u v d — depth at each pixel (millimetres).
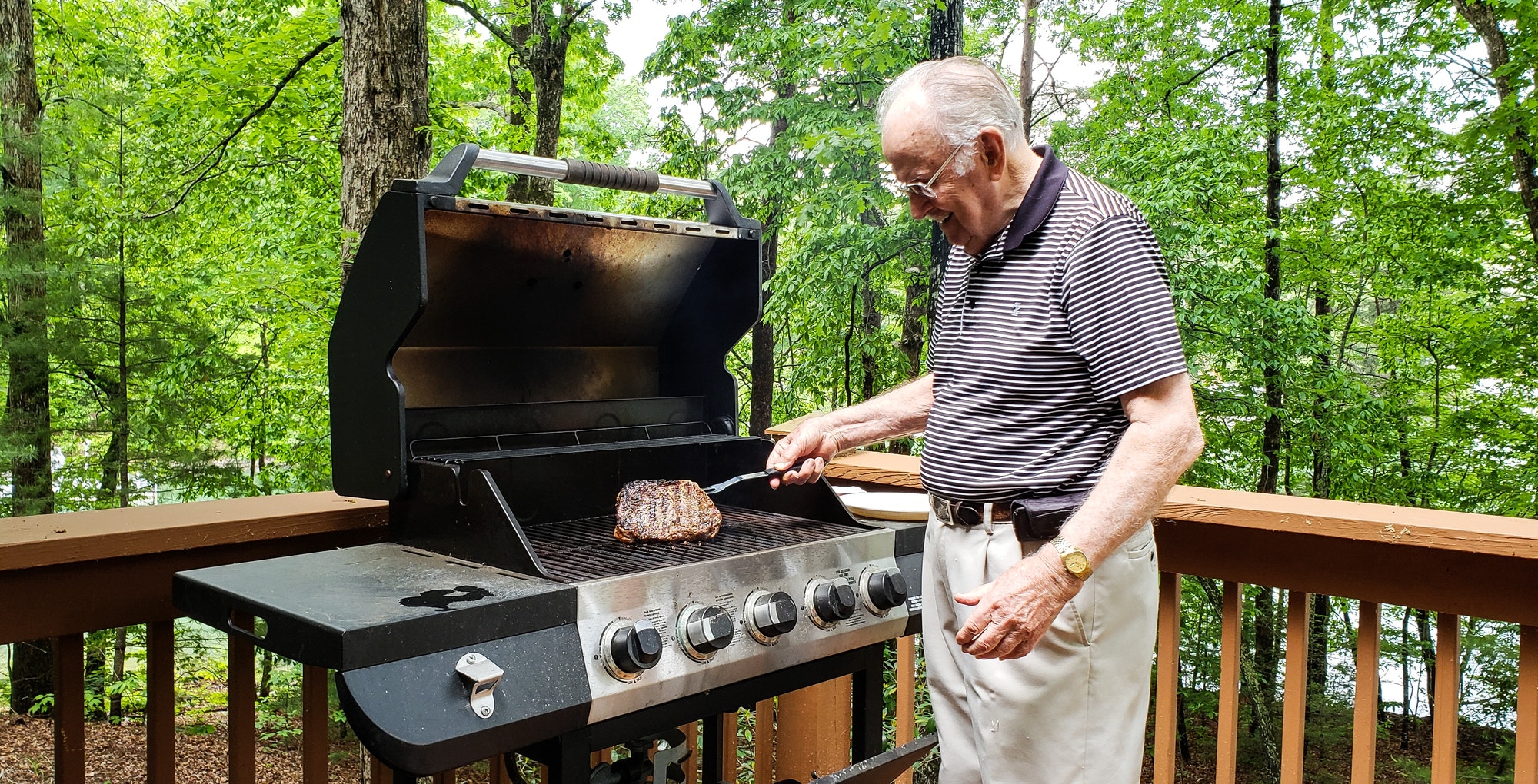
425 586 1163
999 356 1354
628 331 1906
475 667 1039
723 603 1325
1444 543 1360
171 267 9352
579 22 9352
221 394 9492
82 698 1452
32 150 7227
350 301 1421
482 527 1291
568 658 1141
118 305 7812
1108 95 10875
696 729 2248
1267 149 10156
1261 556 1662
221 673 8328
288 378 9930
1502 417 9508
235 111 8430
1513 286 9172
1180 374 1201
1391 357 10750
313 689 1703
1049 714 1373
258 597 1111
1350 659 10398
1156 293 1224
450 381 1604
